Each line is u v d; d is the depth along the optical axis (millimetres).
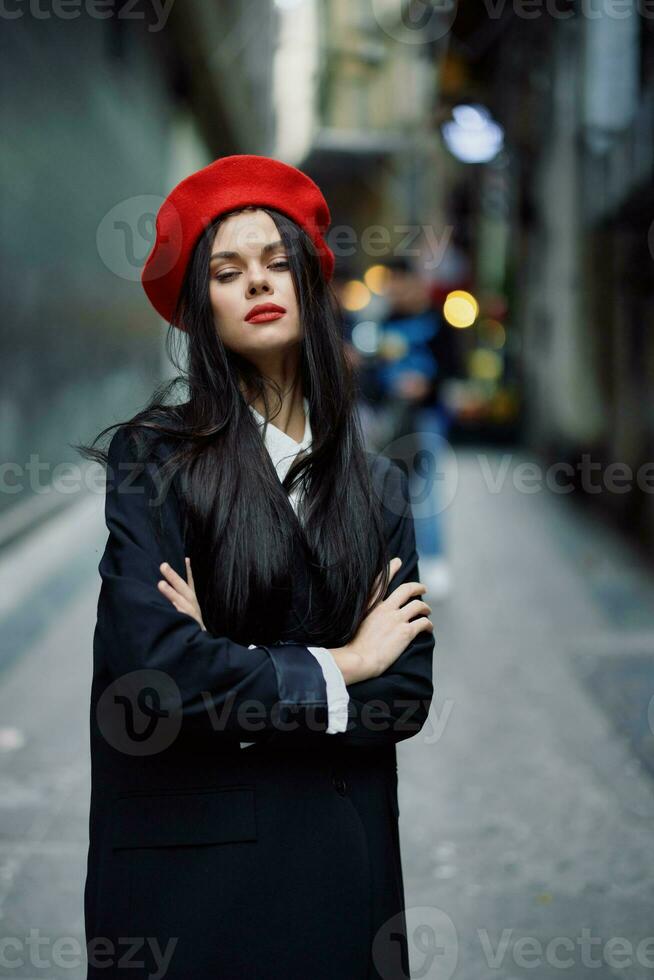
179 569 1401
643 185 7727
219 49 14234
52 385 8125
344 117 14367
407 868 3004
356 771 1417
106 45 10180
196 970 1282
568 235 11648
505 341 17531
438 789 3535
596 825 3270
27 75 7223
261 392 1521
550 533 8477
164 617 1311
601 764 3713
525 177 14086
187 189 1495
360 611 1454
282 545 1410
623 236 9008
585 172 10602
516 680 4633
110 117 10383
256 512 1409
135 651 1304
